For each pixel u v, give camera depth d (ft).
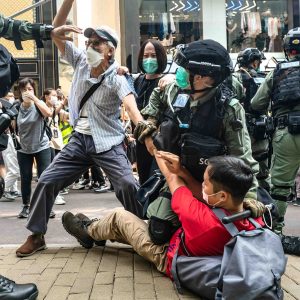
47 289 10.53
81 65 13.48
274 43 43.73
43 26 10.50
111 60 13.30
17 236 17.16
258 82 15.72
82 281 11.04
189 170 10.53
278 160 14.29
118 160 13.04
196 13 42.37
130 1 38.68
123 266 12.16
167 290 10.39
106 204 24.49
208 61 9.84
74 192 29.58
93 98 13.12
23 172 20.39
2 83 9.28
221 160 9.44
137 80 14.46
